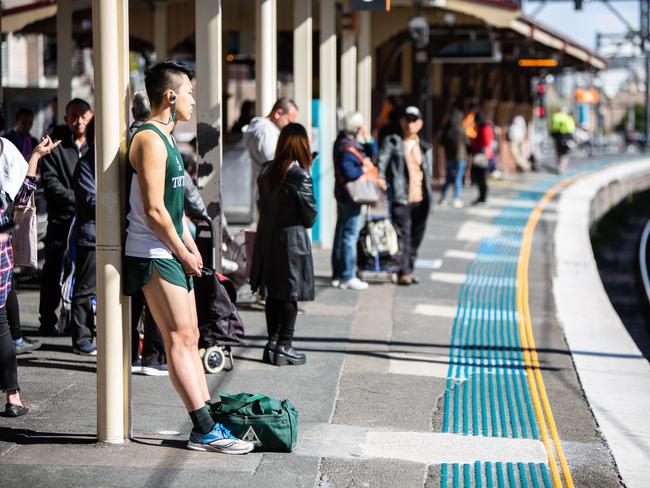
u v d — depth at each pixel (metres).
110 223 10.68
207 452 10.99
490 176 54.00
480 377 15.37
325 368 15.33
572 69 66.00
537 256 27.72
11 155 11.77
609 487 10.80
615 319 19.92
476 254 27.80
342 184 21.38
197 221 13.88
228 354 14.89
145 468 10.41
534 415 13.48
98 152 10.61
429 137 37.47
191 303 10.86
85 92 56.88
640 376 15.70
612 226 48.72
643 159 81.38
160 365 14.51
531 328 18.91
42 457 10.64
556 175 59.00
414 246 22.98
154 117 10.65
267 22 20.16
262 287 15.25
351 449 11.59
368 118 29.98
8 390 12.14
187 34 34.56
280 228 14.99
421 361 16.16
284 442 11.19
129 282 10.73
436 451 11.72
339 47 36.06
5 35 33.34
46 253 16.55
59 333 16.47
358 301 20.73
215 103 17.20
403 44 37.09
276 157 14.95
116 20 10.52
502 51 50.31
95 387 13.63
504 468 11.23
